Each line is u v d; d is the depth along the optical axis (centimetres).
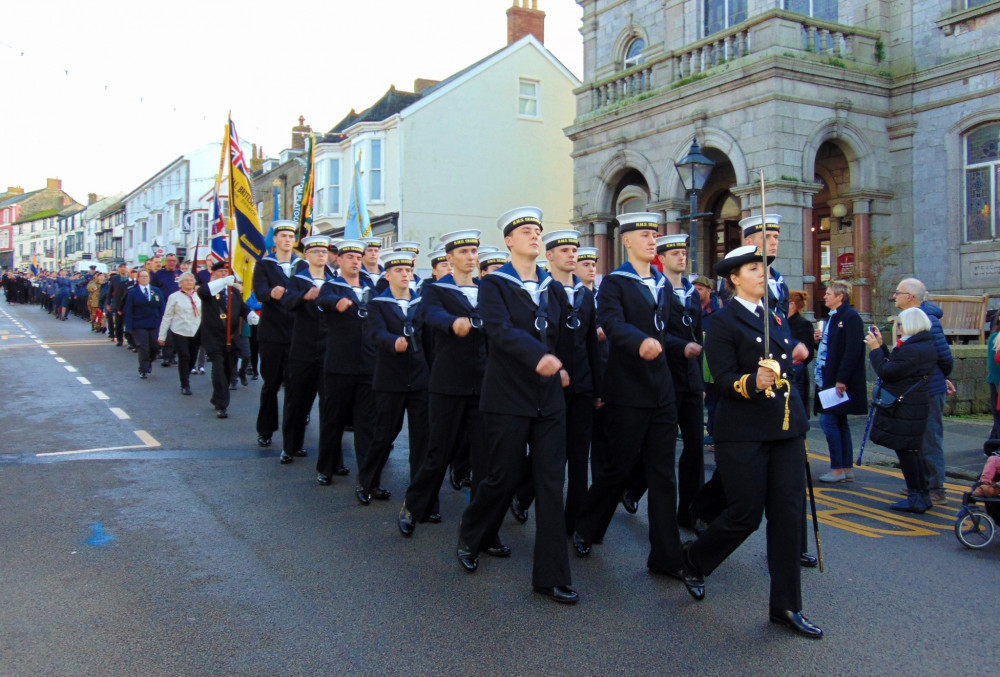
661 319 519
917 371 651
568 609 446
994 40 1420
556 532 457
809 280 1437
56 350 1952
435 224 2738
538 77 2909
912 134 1530
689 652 392
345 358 694
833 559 536
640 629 420
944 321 1314
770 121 1411
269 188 3797
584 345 567
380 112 2962
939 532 603
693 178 1132
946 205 1484
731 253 450
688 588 461
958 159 1468
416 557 531
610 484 524
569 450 574
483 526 499
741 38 1490
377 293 734
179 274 1630
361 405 693
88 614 431
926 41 1516
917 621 431
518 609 446
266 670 372
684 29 1781
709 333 439
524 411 466
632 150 1719
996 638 410
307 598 458
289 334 850
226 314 1064
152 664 376
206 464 788
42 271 4709
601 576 502
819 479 780
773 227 617
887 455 906
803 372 768
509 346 453
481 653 391
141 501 652
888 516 649
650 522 504
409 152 2698
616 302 507
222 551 536
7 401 1162
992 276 1420
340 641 402
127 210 6719
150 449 849
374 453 651
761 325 429
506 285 481
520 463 478
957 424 1090
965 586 485
